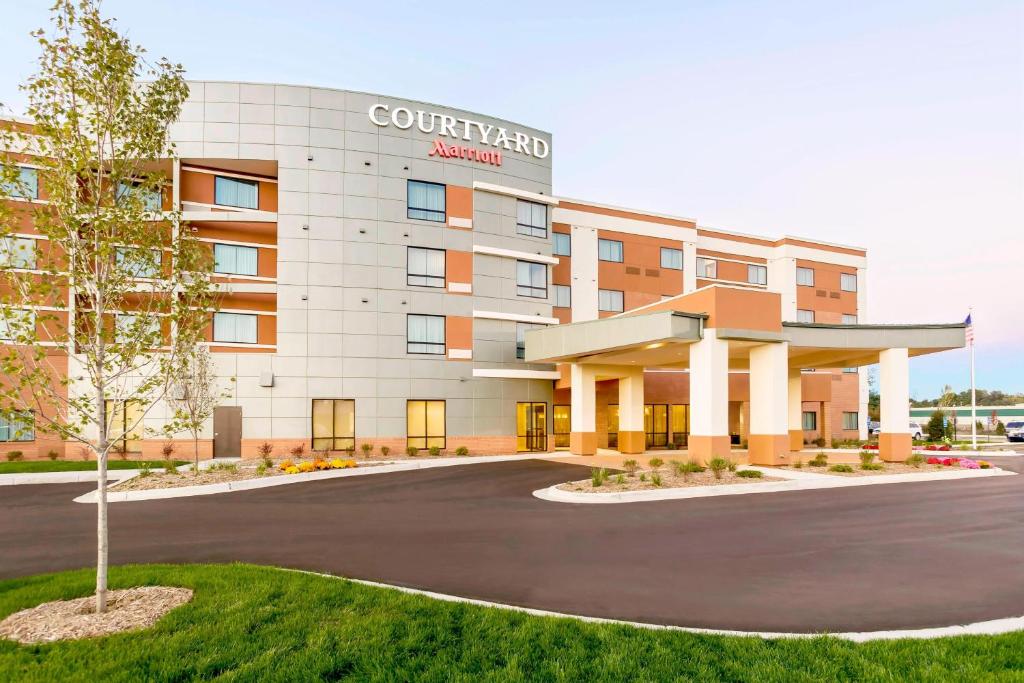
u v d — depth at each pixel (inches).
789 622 252.5
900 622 253.6
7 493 642.8
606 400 1343.5
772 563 350.0
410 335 1092.5
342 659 202.2
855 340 940.0
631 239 1466.5
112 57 277.6
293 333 1026.7
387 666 198.5
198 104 1031.6
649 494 604.1
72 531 441.1
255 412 1005.8
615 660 202.1
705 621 253.0
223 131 1032.8
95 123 281.1
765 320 847.7
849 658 205.9
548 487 683.4
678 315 804.6
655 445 1380.4
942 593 294.4
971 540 415.5
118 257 291.7
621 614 260.7
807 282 1747.0
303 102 1056.2
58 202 275.9
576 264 1390.3
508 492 649.0
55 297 272.1
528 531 440.8
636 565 343.6
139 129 293.0
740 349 950.4
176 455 984.3
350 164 1071.6
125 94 286.8
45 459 976.9
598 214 1429.6
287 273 1032.2
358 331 1056.2
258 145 1037.8
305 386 1023.6
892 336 952.3
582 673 194.2
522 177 1216.2
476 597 282.7
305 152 1051.3
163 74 304.3
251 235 1110.4
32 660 200.8
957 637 227.5
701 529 448.1
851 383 1731.1
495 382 1143.0
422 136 1123.3
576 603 274.8
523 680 189.6
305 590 272.7
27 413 260.4
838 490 664.4
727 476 711.7
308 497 616.7
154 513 519.8
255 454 995.3
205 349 949.8
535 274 1228.5
